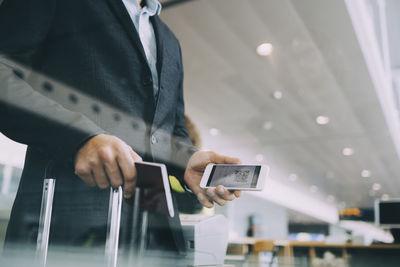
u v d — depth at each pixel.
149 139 0.56
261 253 3.32
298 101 5.41
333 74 4.46
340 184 11.46
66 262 0.41
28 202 0.46
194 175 0.63
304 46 3.83
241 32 3.60
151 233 0.46
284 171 10.20
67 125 0.38
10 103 0.38
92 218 0.44
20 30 0.46
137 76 0.55
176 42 0.73
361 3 3.25
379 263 3.27
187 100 5.50
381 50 4.33
